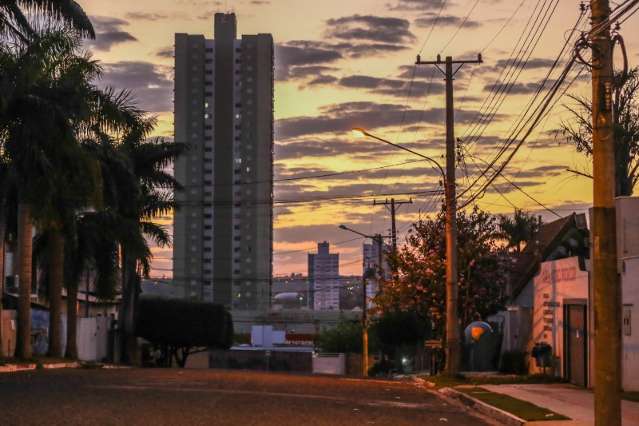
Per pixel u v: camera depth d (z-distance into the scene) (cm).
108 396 1905
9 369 2828
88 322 4694
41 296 4150
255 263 11694
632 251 2198
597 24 1356
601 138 1369
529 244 4312
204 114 11388
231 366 7325
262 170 11331
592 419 1711
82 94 2931
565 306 2805
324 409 1811
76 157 2922
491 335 4066
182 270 11756
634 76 3014
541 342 3036
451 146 3078
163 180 4772
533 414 1784
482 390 2409
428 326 5775
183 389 2161
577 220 2814
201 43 11412
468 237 4003
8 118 2791
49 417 1494
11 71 2711
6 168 2931
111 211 3984
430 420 1725
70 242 3712
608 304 1355
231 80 11375
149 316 5559
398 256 4088
